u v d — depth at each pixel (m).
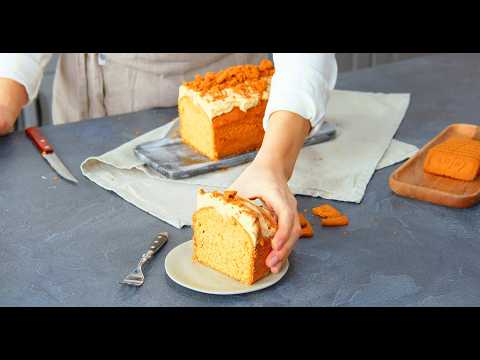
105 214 1.57
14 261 1.38
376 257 1.40
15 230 1.50
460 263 1.39
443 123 2.09
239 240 1.29
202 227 1.34
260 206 1.33
